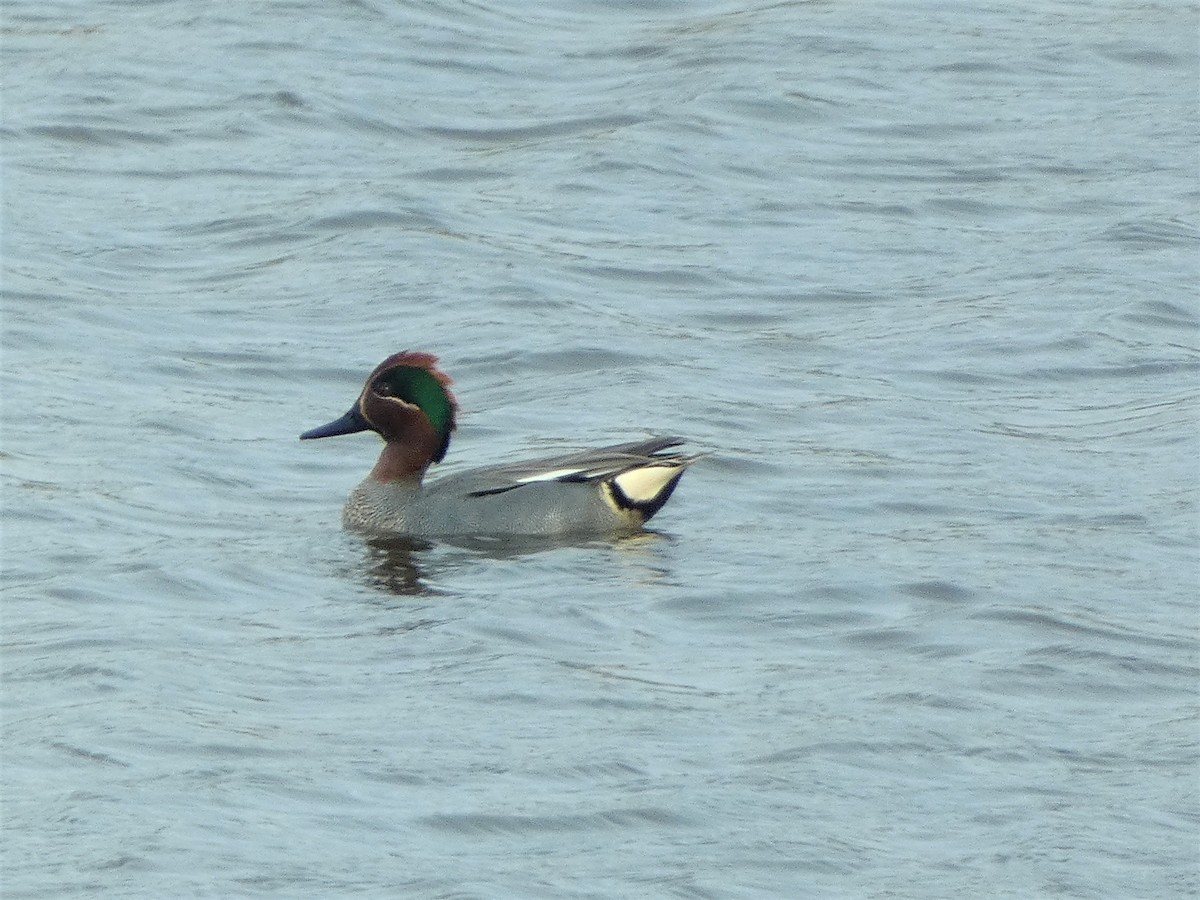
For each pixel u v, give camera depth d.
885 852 10.88
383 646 13.78
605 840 10.95
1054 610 14.39
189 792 11.43
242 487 17.61
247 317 22.08
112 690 12.87
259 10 32.75
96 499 16.92
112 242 24.30
